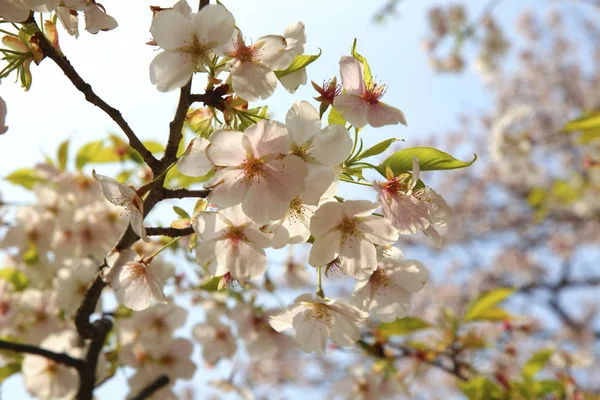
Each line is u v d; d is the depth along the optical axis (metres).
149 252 0.49
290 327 0.36
